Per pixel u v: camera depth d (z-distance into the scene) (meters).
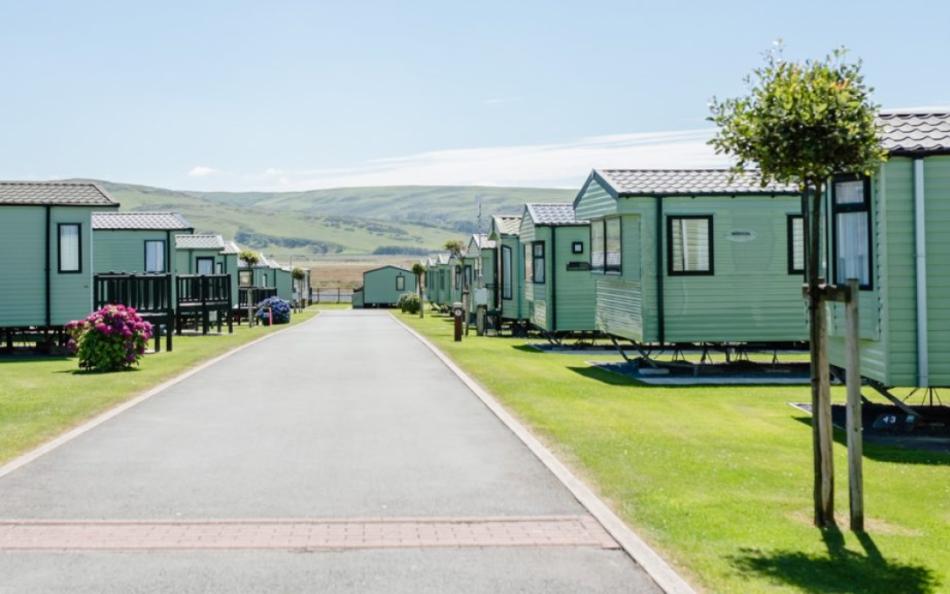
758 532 7.02
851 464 7.19
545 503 7.95
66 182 25.48
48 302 23.69
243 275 60.28
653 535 6.94
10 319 23.53
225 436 11.15
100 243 32.62
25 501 7.98
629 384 16.30
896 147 11.21
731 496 8.08
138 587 5.85
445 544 6.79
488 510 7.73
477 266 36.81
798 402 14.11
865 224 11.74
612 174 19.20
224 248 42.16
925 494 8.39
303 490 8.41
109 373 18.17
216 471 9.19
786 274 18.22
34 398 14.05
